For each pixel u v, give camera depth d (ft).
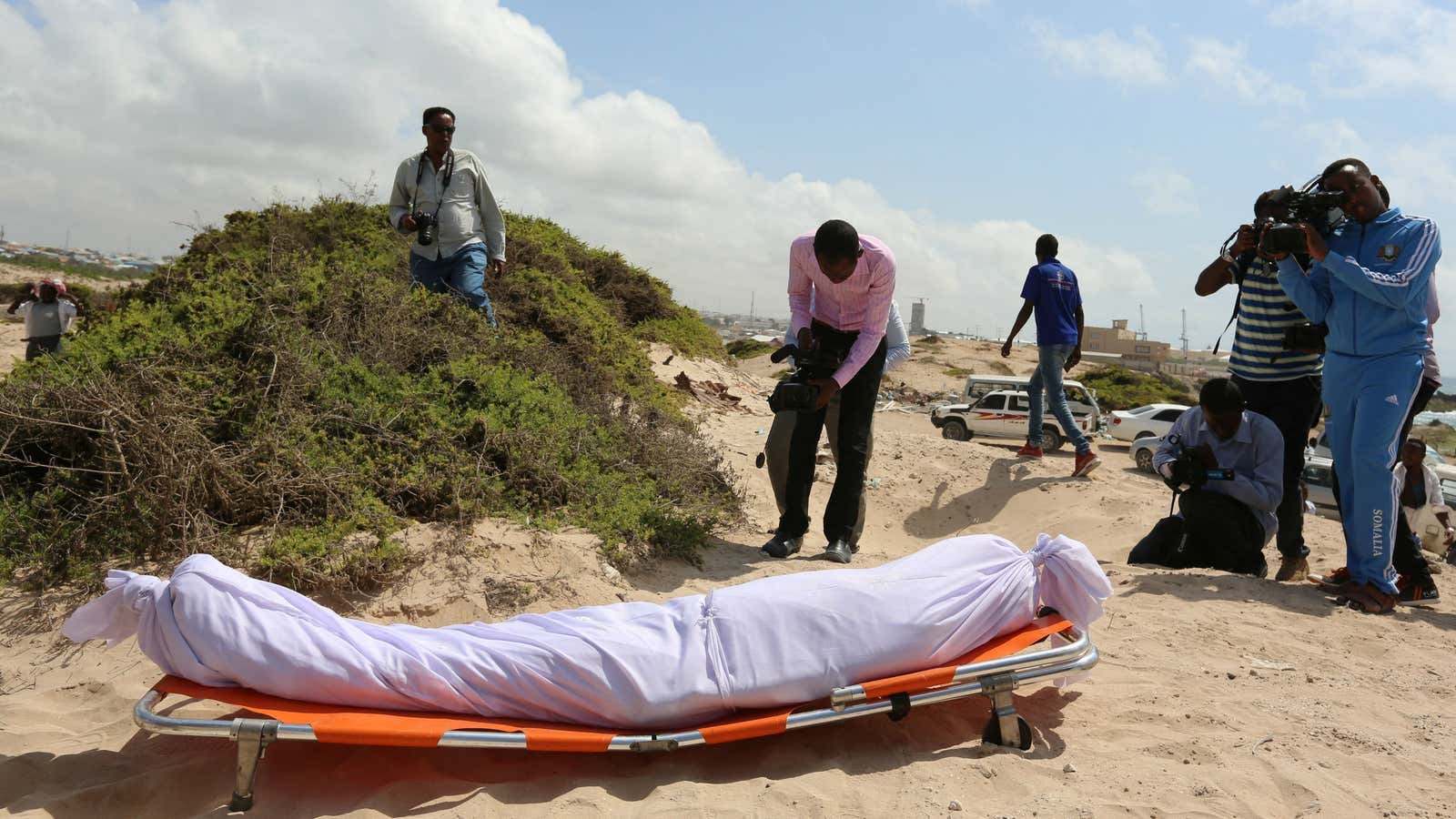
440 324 23.54
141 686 12.16
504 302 31.14
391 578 15.26
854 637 10.79
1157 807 9.60
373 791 9.77
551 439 20.43
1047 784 10.18
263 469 16.70
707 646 10.66
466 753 10.70
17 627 13.66
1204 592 17.89
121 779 10.03
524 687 10.25
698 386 39.45
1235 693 12.84
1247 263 19.84
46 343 37.27
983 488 29.81
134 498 15.38
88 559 15.14
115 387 16.66
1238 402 19.33
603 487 20.06
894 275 18.62
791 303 20.21
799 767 10.54
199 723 9.32
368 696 9.92
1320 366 19.71
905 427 69.62
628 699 10.24
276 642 9.83
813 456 20.52
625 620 11.12
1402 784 10.28
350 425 18.75
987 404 64.90
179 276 29.68
